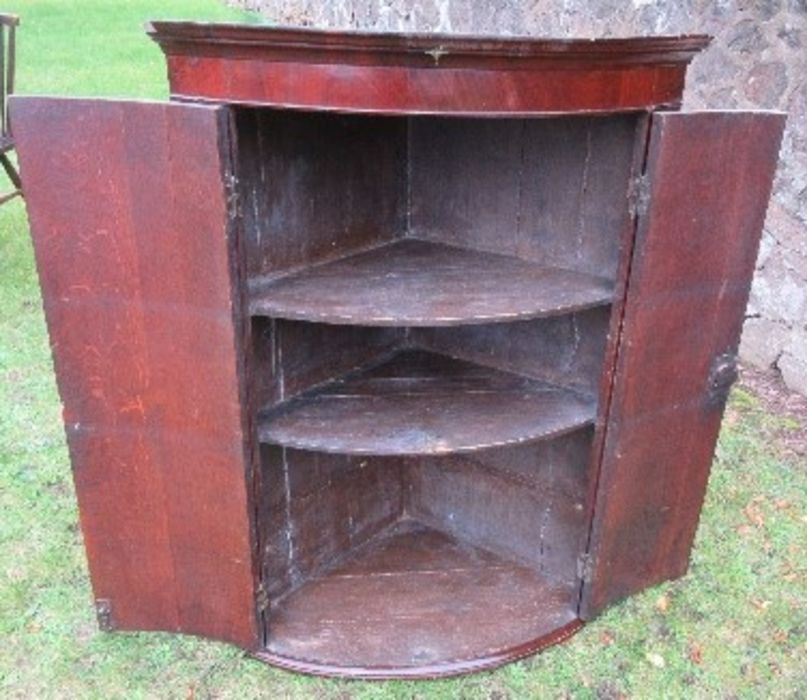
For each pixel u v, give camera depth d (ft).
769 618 6.94
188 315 5.29
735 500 8.40
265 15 34.99
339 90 4.65
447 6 16.03
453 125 6.55
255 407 5.64
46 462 8.72
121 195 5.07
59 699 6.08
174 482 5.89
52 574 7.23
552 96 4.83
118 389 5.64
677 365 6.15
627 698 6.21
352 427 6.02
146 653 6.47
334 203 6.27
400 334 7.30
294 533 6.98
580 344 6.47
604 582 6.75
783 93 10.03
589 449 6.67
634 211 5.44
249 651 6.42
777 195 10.36
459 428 6.04
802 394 10.51
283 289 5.73
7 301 12.45
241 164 5.38
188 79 4.85
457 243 6.88
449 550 7.71
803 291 10.32
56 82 23.53
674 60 5.21
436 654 6.43
